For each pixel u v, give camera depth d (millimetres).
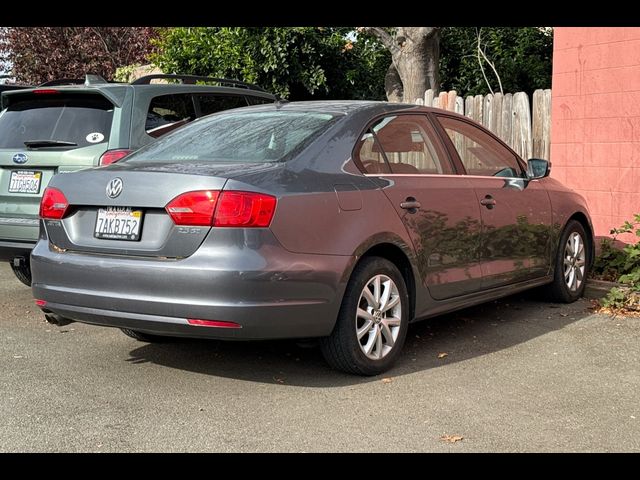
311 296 4363
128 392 4527
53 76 23953
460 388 4582
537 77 14617
